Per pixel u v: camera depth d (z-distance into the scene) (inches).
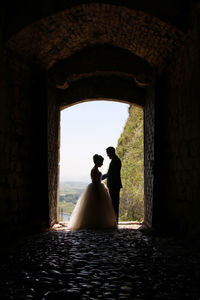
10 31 182.9
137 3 178.2
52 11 183.9
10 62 192.2
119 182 259.0
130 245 153.3
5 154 181.6
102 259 125.0
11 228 185.6
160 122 231.0
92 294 87.4
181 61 184.9
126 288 91.7
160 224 225.1
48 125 239.3
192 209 162.2
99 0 179.8
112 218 228.8
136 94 298.8
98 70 272.2
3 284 95.2
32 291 89.7
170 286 93.1
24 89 214.5
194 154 160.4
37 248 146.1
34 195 229.1
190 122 167.2
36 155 233.0
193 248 143.9
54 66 272.4
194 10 158.9
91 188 232.5
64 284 95.7
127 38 229.9
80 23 207.0
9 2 185.0
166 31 184.2
